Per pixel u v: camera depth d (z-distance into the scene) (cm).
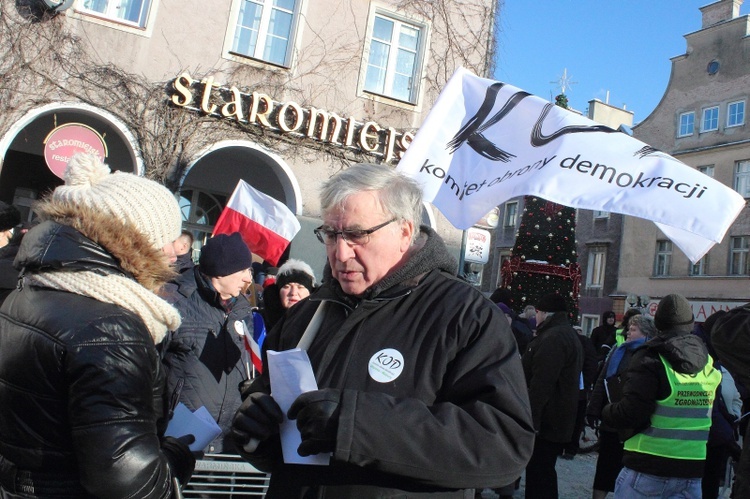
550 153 351
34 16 871
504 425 160
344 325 182
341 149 1060
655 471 366
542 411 510
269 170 1198
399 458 152
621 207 324
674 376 365
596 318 3166
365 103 1081
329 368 177
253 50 1026
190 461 200
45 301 167
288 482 173
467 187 383
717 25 2861
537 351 518
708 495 501
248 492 299
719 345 284
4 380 164
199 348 329
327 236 189
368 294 185
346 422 151
